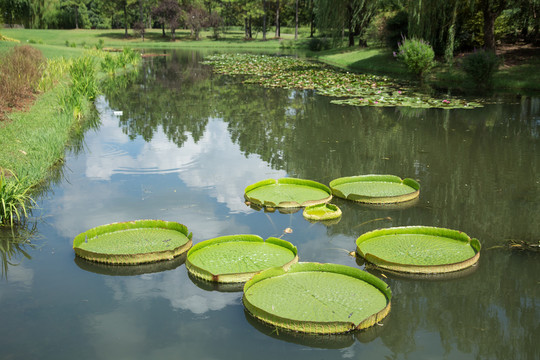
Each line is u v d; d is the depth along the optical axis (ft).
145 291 13.30
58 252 15.52
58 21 180.75
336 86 54.13
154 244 15.30
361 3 88.63
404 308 12.64
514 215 18.56
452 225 17.62
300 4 185.37
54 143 26.48
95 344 11.06
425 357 10.77
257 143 29.86
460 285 13.78
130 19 205.57
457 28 65.92
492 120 36.17
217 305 12.62
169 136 31.81
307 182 21.38
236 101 45.85
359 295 12.29
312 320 11.14
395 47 74.69
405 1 73.51
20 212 18.72
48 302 12.75
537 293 13.42
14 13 166.71
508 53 62.85
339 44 104.78
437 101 42.86
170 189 21.49
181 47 139.54
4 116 31.27
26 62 49.11
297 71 69.46
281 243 15.14
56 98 40.34
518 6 58.75
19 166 22.40
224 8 177.99
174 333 11.48
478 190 21.38
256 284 12.85
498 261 15.08
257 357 10.63
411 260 14.33
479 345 11.25
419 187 20.61
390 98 44.11
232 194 20.90
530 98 45.60
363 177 21.99
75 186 21.84
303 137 31.40
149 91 52.24
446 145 29.22
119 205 19.44
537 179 22.85
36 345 11.03
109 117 38.09
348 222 17.97
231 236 15.48
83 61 57.72
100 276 14.10
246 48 135.85
